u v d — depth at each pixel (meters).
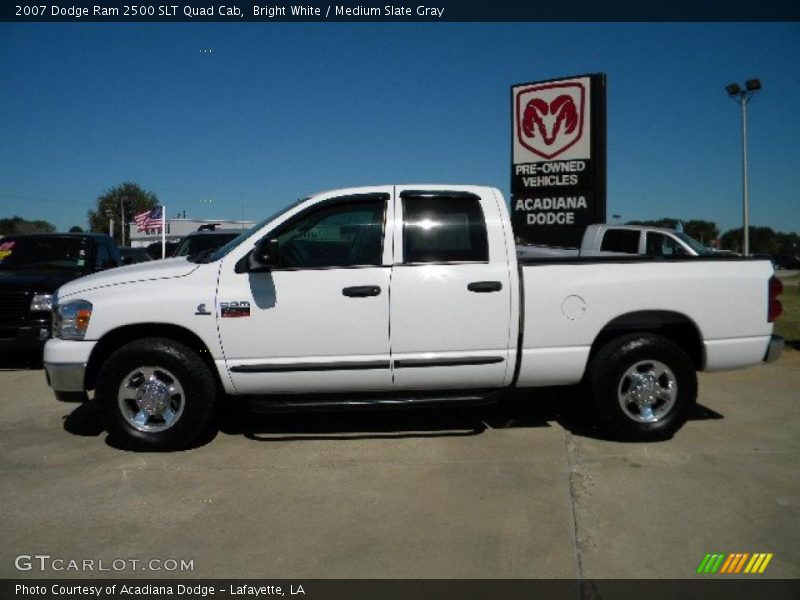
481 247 4.93
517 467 4.66
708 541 3.56
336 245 4.96
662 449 4.99
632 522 3.79
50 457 4.96
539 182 12.30
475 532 3.70
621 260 5.07
